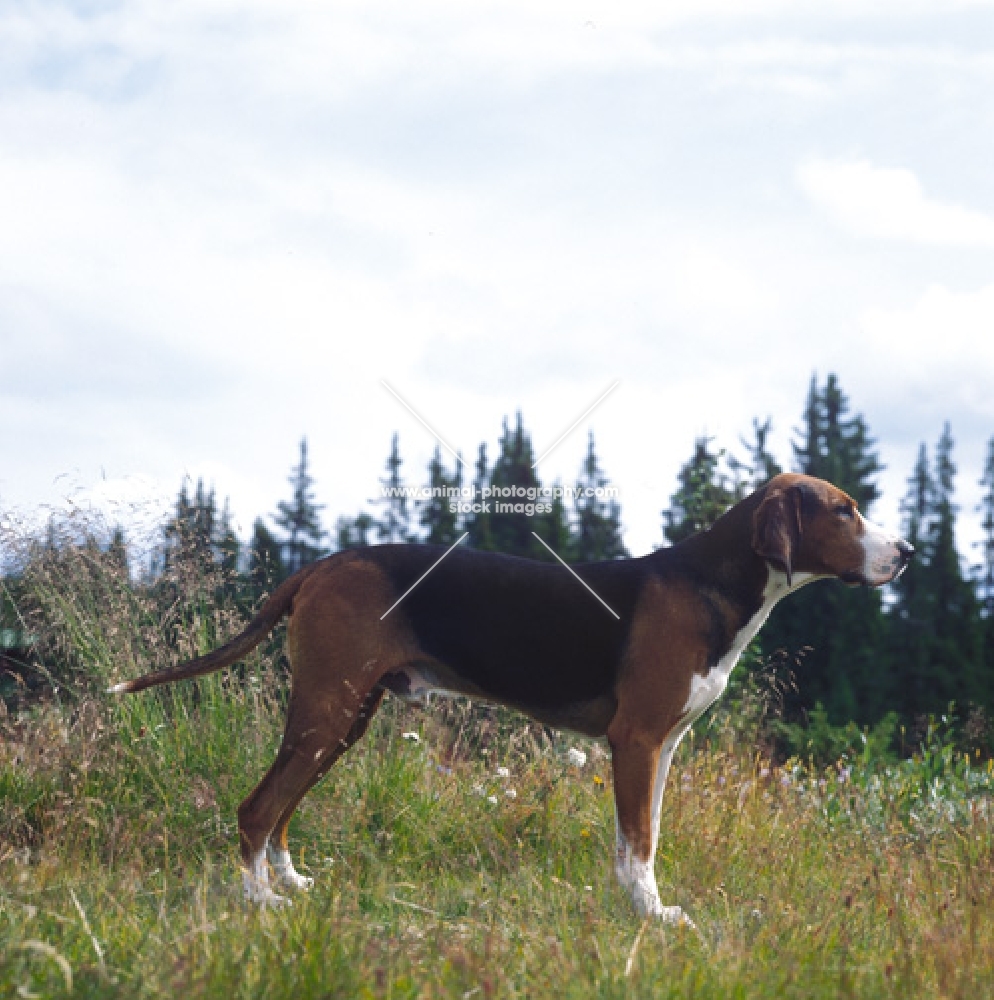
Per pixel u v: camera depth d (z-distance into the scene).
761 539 5.12
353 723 5.42
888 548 5.25
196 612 6.77
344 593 5.09
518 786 6.29
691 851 5.69
